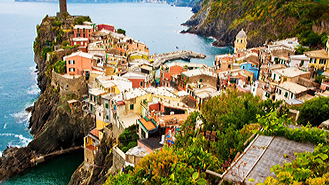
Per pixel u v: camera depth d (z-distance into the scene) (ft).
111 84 333.01
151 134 235.61
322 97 219.82
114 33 635.25
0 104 504.43
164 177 122.21
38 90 574.97
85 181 286.87
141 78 376.48
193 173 111.34
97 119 317.01
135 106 284.20
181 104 277.03
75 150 364.58
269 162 102.22
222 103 213.87
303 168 90.22
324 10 645.51
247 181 93.81
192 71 410.11
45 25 574.97
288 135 114.93
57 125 363.56
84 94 382.22
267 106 200.64
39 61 564.71
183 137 181.68
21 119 451.94
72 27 548.72
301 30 635.66
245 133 142.20
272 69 364.17
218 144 139.74
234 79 382.42
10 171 321.11
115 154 244.01
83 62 393.91
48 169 333.01
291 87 279.69
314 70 350.02
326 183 86.63
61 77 388.16
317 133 112.88
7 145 379.35
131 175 134.21
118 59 470.80
